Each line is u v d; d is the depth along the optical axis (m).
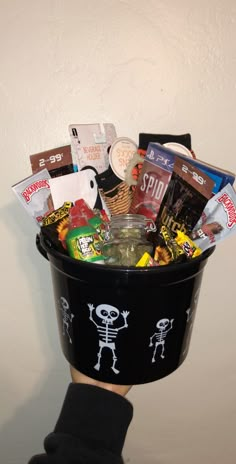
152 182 0.46
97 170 0.49
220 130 0.54
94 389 0.47
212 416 0.73
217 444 0.75
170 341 0.44
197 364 0.69
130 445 0.75
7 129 0.52
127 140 0.50
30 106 0.51
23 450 0.74
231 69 0.51
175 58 0.51
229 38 0.50
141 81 0.51
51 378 0.68
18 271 0.60
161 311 0.41
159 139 0.51
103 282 0.39
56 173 0.48
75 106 0.52
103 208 0.48
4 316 0.63
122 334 0.42
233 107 0.53
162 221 0.44
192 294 0.44
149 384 0.70
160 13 0.49
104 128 0.51
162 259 0.41
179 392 0.71
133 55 0.50
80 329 0.44
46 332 0.65
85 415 0.45
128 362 0.43
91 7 0.48
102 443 0.44
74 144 0.48
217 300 0.64
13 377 0.68
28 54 0.49
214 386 0.70
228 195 0.43
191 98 0.52
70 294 0.42
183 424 0.73
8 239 0.58
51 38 0.49
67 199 0.46
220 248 0.60
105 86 0.51
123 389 0.50
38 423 0.72
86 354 0.44
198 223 0.44
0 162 0.53
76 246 0.41
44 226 0.43
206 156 0.55
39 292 0.62
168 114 0.53
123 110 0.52
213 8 0.49
